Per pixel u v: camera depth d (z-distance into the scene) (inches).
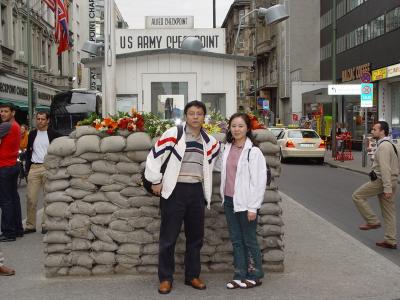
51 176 237.1
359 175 792.9
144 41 438.3
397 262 281.3
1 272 240.7
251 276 225.1
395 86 1332.4
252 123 248.4
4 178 317.1
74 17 2204.7
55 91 1849.2
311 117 1716.3
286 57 2224.4
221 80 398.9
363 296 211.3
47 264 235.1
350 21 1624.0
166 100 397.7
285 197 514.6
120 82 396.2
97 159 237.0
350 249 289.6
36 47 1621.6
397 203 489.1
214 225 240.1
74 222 234.5
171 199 214.5
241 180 217.9
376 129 315.3
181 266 240.8
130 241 236.5
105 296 211.8
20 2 1429.6
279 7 489.7
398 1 1222.9
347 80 1659.7
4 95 1263.5
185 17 439.8
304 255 276.5
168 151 211.9
